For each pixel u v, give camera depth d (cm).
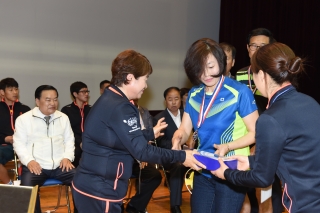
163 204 418
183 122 229
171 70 706
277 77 152
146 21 678
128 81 189
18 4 576
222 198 201
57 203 392
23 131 345
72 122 497
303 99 150
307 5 740
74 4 616
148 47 683
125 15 658
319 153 144
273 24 740
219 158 183
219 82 204
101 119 185
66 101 617
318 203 143
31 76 590
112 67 195
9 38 573
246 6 730
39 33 593
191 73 201
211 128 203
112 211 189
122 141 182
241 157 181
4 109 468
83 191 189
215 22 753
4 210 191
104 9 640
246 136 197
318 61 745
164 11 694
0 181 450
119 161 188
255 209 287
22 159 337
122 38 658
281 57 151
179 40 713
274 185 263
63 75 613
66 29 612
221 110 201
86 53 630
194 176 219
